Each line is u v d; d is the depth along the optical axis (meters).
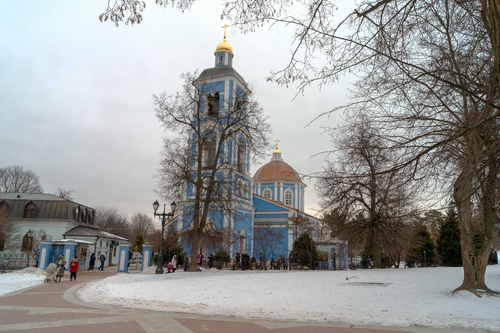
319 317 8.69
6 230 34.19
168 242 33.69
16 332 6.97
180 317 8.81
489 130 8.15
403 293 12.07
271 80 8.48
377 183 9.58
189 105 28.78
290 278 18.34
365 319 8.33
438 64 9.10
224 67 40.50
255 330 7.23
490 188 9.07
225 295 12.60
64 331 7.08
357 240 27.69
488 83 8.51
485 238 11.69
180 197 28.48
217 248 34.12
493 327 7.45
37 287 16.64
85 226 42.84
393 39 8.46
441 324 7.72
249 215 43.38
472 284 11.36
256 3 7.79
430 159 8.64
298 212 43.31
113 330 7.18
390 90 8.72
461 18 9.52
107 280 18.50
